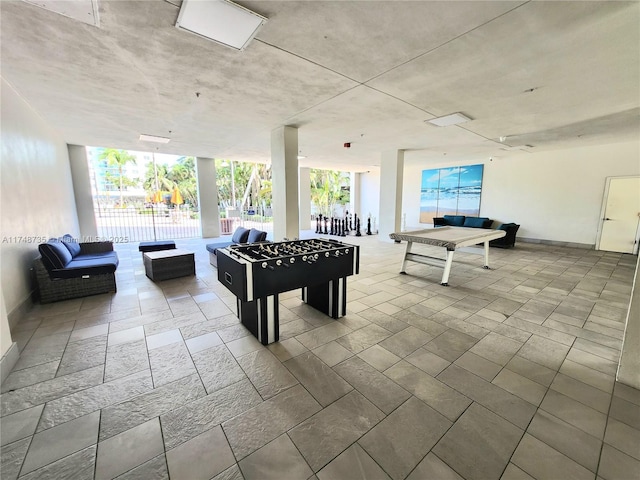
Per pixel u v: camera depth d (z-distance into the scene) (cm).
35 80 296
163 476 135
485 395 193
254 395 192
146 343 258
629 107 384
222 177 1933
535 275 486
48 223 435
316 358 236
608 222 686
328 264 294
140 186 1983
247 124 469
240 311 303
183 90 321
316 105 373
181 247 739
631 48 232
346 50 235
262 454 147
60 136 550
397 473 137
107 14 185
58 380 205
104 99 351
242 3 177
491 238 517
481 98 349
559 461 144
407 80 294
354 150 742
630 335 199
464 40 221
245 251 299
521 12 186
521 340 266
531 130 516
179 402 184
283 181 488
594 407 181
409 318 315
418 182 1072
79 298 369
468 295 389
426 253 679
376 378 210
